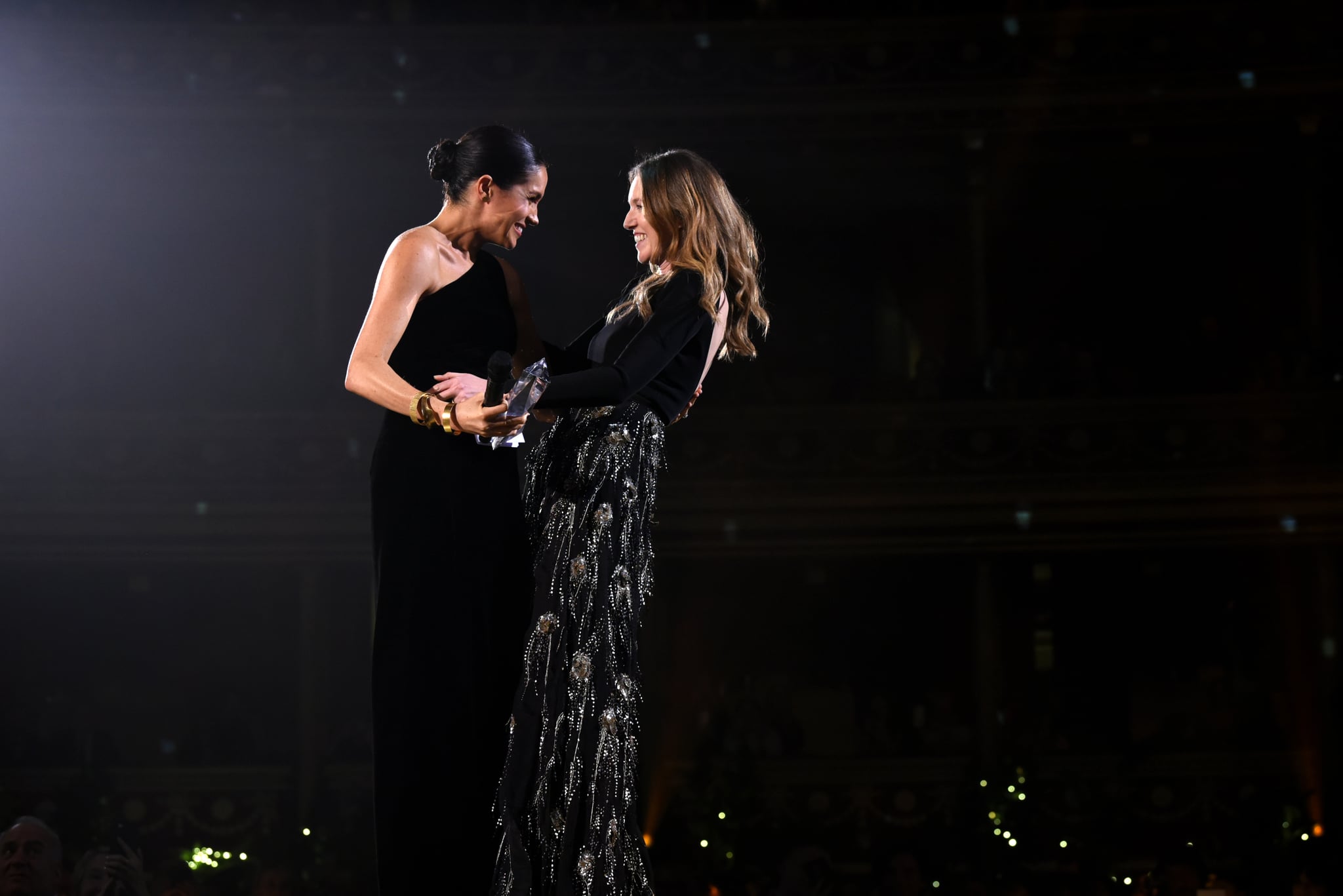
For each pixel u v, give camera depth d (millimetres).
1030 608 25875
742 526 24109
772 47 24938
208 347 26531
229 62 24625
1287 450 23578
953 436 24141
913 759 22094
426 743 3652
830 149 25297
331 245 26375
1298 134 24703
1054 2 24750
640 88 24859
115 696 25797
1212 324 27047
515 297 4199
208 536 23688
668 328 3922
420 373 3838
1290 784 21781
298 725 23609
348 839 20969
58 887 6301
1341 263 26188
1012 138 25000
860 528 24047
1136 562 25656
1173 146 24875
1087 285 27547
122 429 23812
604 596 3883
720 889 17906
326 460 23891
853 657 26422
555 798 3717
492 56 24844
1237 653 25203
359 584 25938
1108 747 22312
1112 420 23969
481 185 3990
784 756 22312
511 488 3902
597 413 4066
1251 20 24312
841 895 16969
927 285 27656
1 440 23703
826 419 24266
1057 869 19578
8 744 22109
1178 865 14828
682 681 26297
